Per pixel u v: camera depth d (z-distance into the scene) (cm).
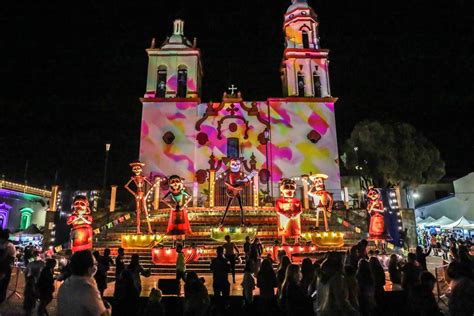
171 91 3238
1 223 3619
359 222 2566
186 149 3064
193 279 728
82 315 417
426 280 683
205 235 2200
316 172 3028
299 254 1517
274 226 2327
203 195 2953
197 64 3359
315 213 2570
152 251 1794
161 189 2916
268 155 3083
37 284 947
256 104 3216
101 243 2120
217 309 975
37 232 3425
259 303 908
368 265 857
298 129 3128
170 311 947
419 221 3350
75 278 442
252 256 1283
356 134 3769
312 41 3450
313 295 780
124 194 3888
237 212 2541
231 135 3131
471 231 3061
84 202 1803
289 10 3556
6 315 1027
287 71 3316
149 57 3322
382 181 3612
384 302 900
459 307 639
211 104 3209
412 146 3581
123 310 809
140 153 3039
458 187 3362
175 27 3544
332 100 3189
